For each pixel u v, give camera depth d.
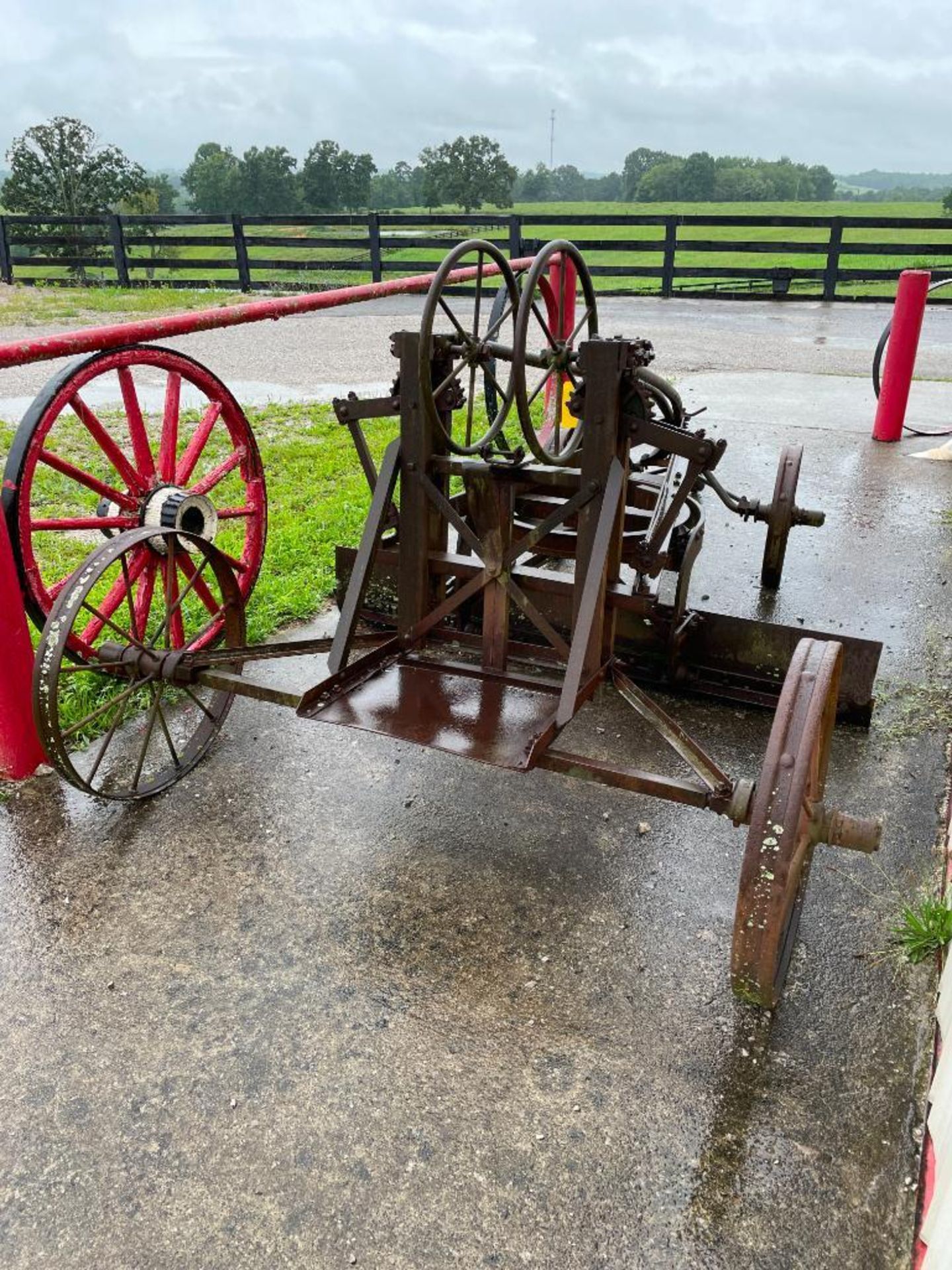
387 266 15.76
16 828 2.75
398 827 2.78
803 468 6.16
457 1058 2.03
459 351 2.83
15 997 2.19
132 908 2.45
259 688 2.68
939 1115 1.79
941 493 5.66
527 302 2.41
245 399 8.42
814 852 2.62
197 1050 2.05
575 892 2.52
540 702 2.71
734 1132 1.87
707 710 3.46
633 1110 1.91
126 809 2.85
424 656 3.03
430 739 2.49
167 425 3.39
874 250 14.73
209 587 3.99
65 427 7.32
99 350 3.00
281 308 3.69
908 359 6.58
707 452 2.62
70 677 3.39
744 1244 1.68
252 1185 1.78
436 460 2.82
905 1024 2.11
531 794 2.94
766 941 1.83
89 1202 1.75
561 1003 2.17
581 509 2.67
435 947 2.33
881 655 3.70
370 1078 1.98
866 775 3.02
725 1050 2.04
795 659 1.99
